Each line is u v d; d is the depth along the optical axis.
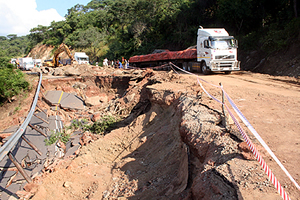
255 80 15.32
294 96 9.94
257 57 23.39
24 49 136.62
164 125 11.31
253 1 26.53
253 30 27.75
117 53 50.81
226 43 18.02
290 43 19.33
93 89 27.75
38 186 9.84
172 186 6.40
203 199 4.27
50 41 89.94
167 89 13.05
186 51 21.89
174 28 40.97
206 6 35.62
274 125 6.48
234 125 6.48
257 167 4.39
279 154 4.82
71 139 16.66
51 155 14.26
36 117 19.31
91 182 9.44
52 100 23.34
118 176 9.25
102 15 74.75
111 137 13.78
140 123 13.77
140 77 24.25
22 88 23.72
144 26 45.12
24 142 15.39
